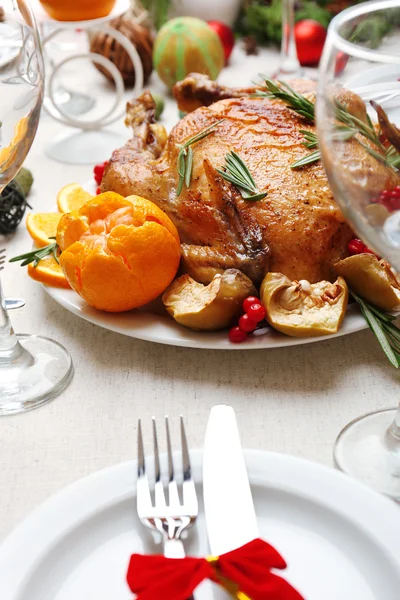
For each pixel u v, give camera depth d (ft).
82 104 3.97
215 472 2.05
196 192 2.68
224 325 2.50
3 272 2.92
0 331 2.52
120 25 4.08
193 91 3.14
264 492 2.04
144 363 2.53
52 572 1.95
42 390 2.45
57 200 3.04
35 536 1.97
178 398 2.42
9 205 3.03
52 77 3.62
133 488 2.05
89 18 3.54
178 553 1.94
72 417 2.39
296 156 2.71
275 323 2.46
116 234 2.51
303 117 2.86
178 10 4.48
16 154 2.38
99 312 2.60
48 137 3.73
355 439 2.26
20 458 2.29
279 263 2.57
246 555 1.89
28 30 2.31
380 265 2.51
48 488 2.22
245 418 2.36
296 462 2.08
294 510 2.03
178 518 2.00
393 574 1.92
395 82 2.02
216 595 1.91
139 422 2.10
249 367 2.50
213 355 2.54
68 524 1.99
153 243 2.51
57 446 2.32
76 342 2.62
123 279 2.51
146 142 3.00
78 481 2.05
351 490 2.03
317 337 2.46
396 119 2.04
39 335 2.63
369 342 2.57
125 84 4.23
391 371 2.48
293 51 4.00
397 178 2.03
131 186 2.79
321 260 2.58
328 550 1.98
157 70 3.97
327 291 2.50
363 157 2.02
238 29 4.68
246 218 2.59
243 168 2.65
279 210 2.59
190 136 2.81
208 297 2.48
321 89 1.99
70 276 2.56
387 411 2.33
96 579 1.95
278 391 2.43
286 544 1.99
